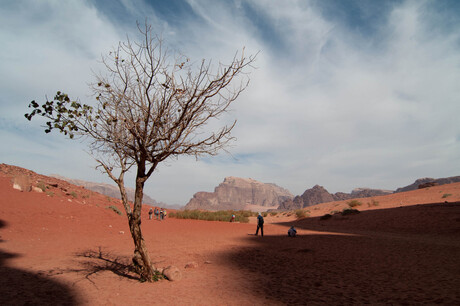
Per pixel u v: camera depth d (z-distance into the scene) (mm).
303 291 5363
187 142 6449
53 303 4633
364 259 8602
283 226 26859
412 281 5781
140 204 6582
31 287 5438
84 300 4895
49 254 9188
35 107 5457
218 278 6633
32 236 12234
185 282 6266
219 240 14398
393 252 9734
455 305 4180
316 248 11219
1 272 6414
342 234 17250
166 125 6410
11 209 15016
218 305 4656
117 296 5160
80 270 7234
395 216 23062
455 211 20047
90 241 12664
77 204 21281
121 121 6230
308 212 48469
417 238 14164
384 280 5973
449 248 10234
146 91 5707
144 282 6242
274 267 7848
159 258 9398
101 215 20062
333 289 5418
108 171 6621
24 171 27859
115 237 14484
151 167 6547
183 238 15102
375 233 17625
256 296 5133
